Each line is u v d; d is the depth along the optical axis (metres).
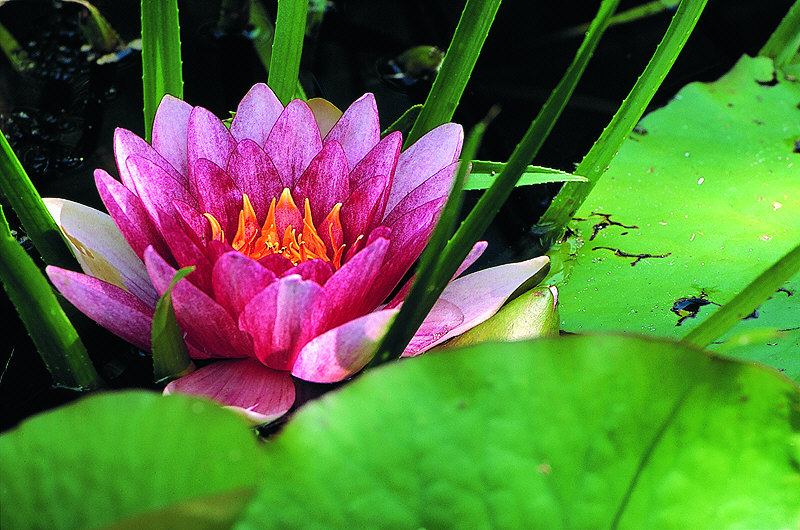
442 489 0.66
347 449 0.66
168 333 0.70
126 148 0.72
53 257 0.73
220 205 0.73
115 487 0.65
